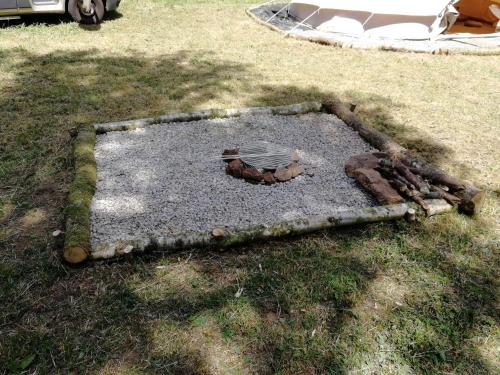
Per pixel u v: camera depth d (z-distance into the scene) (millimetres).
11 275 2742
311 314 2543
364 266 2918
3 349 2297
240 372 2215
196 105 5422
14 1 8188
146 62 7004
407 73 6918
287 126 4898
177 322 2463
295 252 3002
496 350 2381
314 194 3629
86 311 2518
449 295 2721
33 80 6023
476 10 9828
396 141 4699
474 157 4422
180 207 3387
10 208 3361
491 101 5918
